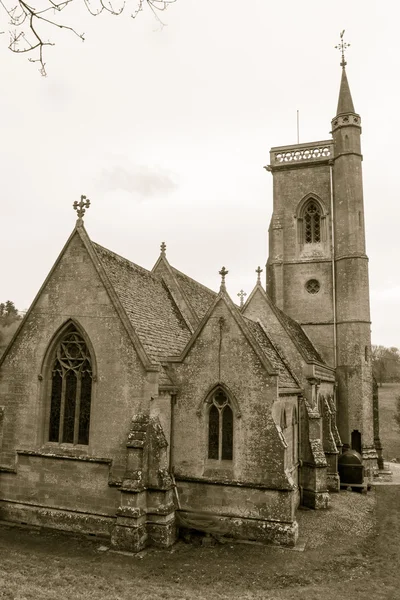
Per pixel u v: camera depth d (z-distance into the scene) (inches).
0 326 4124.0
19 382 941.2
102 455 855.1
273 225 1723.7
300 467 1116.5
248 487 842.2
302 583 667.4
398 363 6245.1
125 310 891.4
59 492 876.0
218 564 730.2
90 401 893.8
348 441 1504.7
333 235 1652.3
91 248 930.1
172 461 900.0
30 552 753.0
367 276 1590.8
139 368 852.6
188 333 1163.9
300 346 1211.2
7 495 914.1
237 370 884.6
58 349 940.6
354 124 1649.9
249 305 1286.9
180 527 851.4
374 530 935.7
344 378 1536.7
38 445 911.0
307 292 1651.1
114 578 647.1
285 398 981.2
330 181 1688.0
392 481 1434.5
